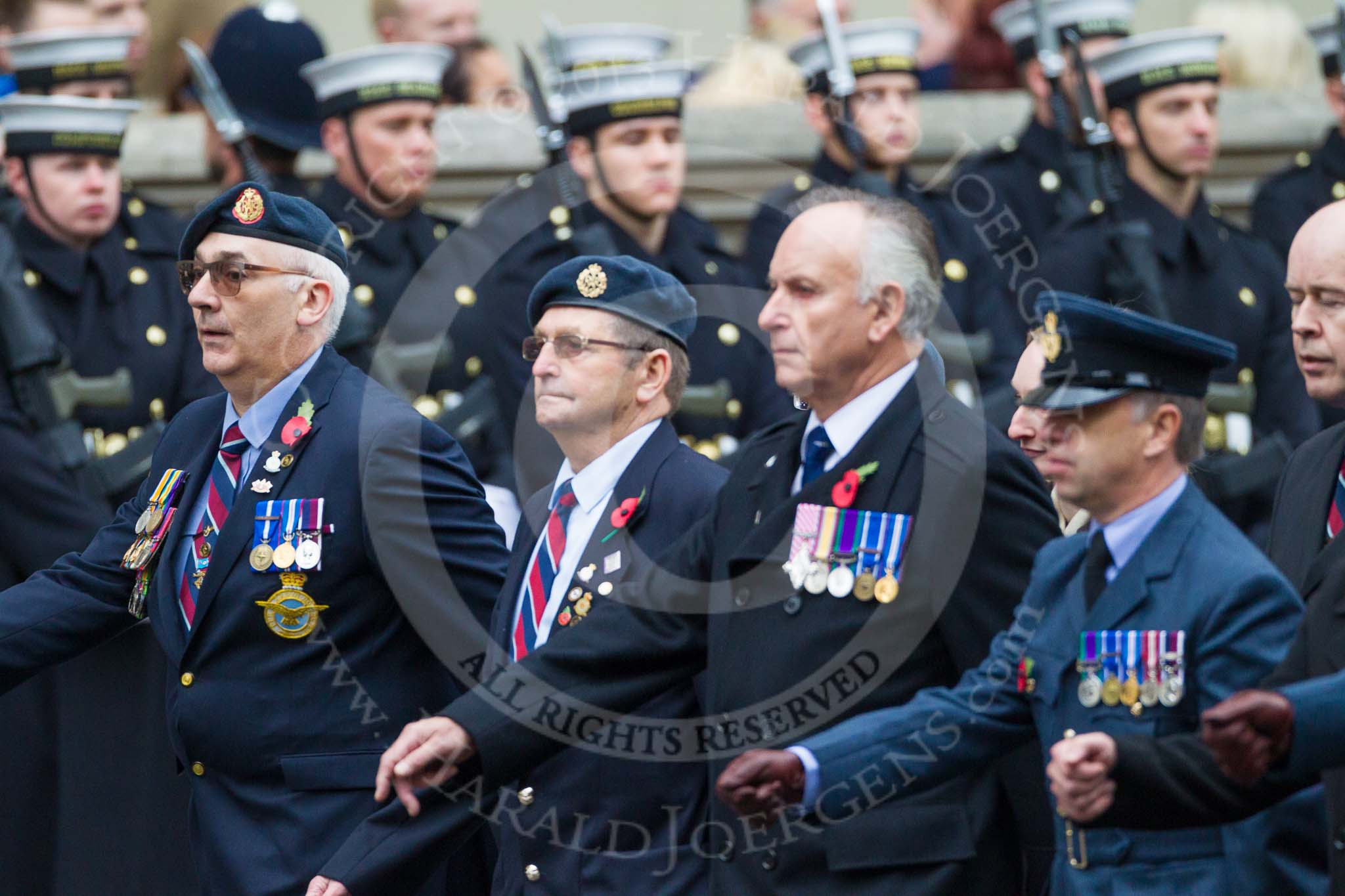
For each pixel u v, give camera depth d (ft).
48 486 82.43
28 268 84.89
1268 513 85.81
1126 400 51.06
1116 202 90.12
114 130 85.76
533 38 109.91
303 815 61.21
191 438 65.72
